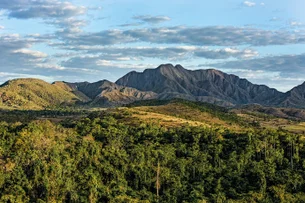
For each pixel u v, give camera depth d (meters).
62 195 183.12
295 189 199.12
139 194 197.38
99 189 192.75
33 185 184.62
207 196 193.88
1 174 183.25
